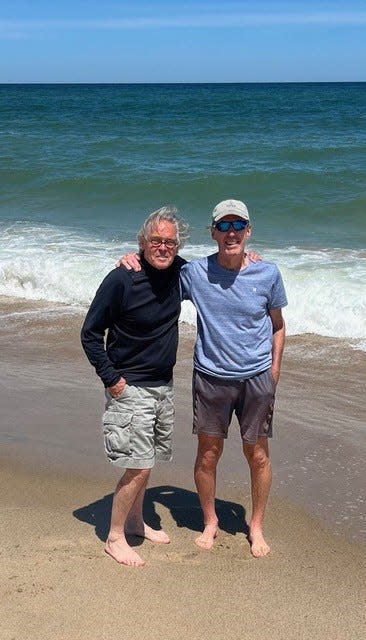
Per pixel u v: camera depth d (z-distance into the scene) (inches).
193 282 145.3
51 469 190.2
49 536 155.4
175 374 259.6
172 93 3897.6
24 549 149.3
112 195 643.5
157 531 157.6
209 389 147.5
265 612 128.7
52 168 743.7
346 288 322.7
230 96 3198.8
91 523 161.6
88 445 204.4
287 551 151.4
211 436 150.9
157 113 1764.3
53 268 380.8
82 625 123.4
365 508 168.7
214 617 126.9
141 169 735.7
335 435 208.8
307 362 271.0
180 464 192.4
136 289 139.5
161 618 126.1
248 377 145.7
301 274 344.2
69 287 367.9
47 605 128.8
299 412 226.1
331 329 303.9
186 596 133.3
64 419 223.0
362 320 301.6
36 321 329.7
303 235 487.8
